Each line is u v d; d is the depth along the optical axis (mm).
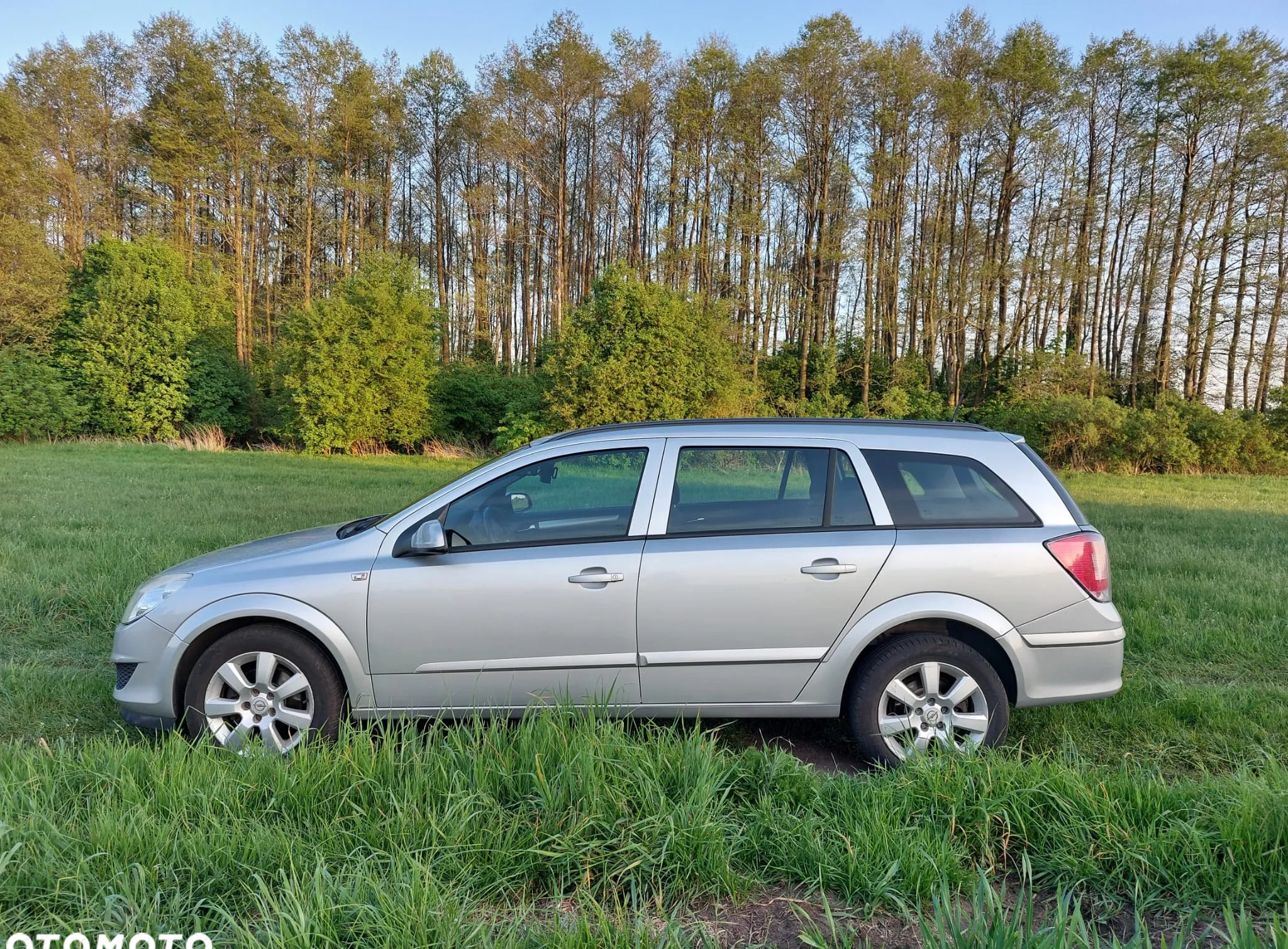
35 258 29312
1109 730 4281
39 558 7598
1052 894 2707
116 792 3031
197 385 30656
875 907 2561
